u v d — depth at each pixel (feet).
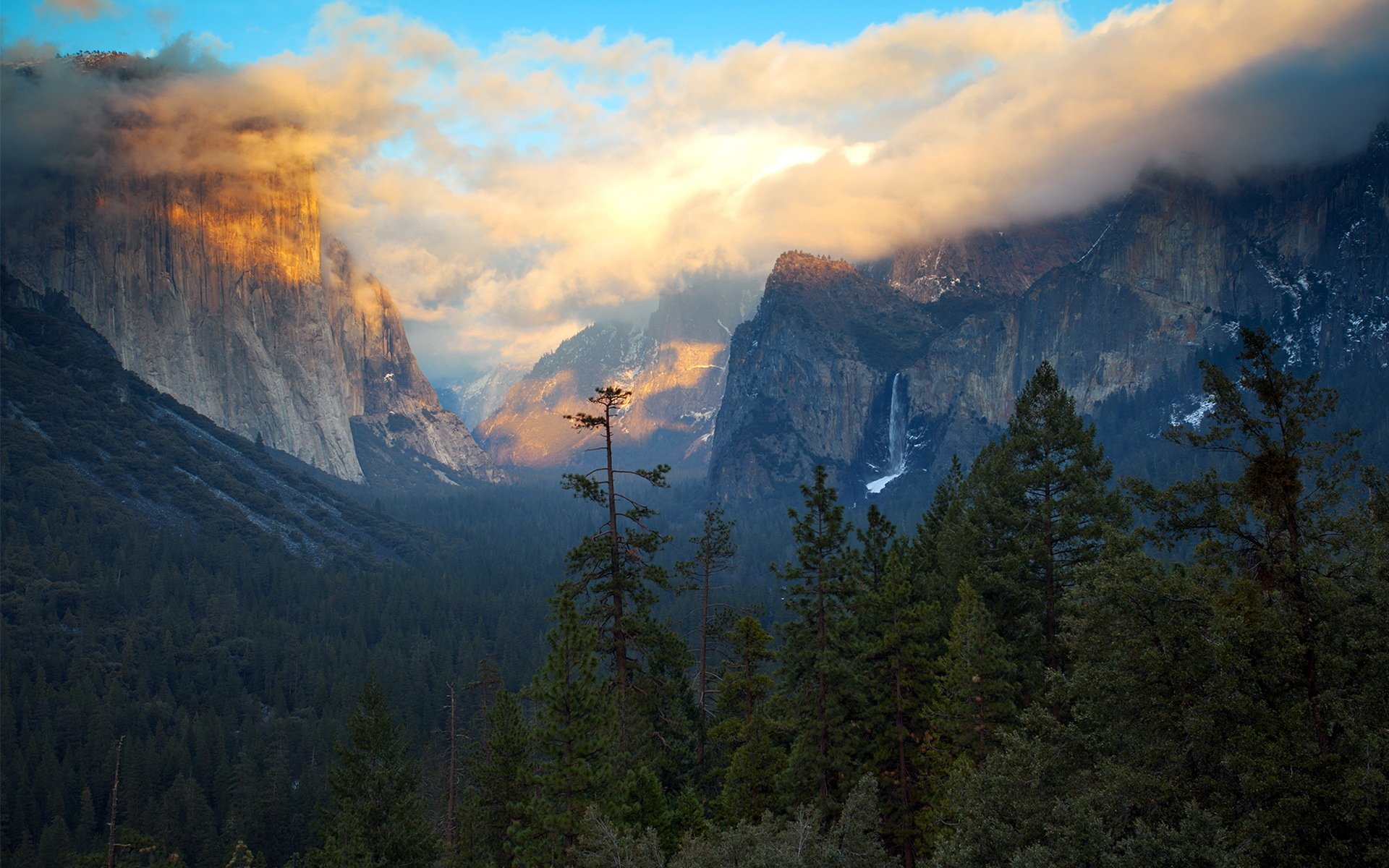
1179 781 103.40
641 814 152.56
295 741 438.40
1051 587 173.27
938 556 207.41
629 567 157.07
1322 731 99.25
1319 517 108.47
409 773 200.34
